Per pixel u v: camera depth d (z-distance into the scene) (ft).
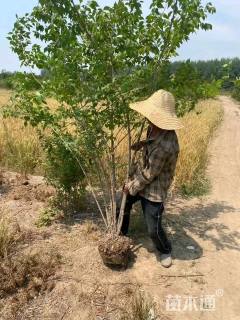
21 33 7.56
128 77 6.79
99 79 6.93
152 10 6.96
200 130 20.03
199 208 10.22
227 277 6.94
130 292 6.24
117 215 7.50
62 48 6.81
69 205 8.89
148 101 6.58
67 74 6.63
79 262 6.94
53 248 7.32
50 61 6.59
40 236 7.73
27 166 11.89
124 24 6.82
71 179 8.48
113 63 6.96
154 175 6.51
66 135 7.70
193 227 8.89
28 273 6.48
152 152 6.44
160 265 7.08
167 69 7.47
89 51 6.94
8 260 6.70
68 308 5.83
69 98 6.90
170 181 6.87
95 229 8.09
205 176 13.66
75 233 7.92
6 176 11.17
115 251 6.66
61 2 6.63
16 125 16.10
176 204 10.34
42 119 7.34
